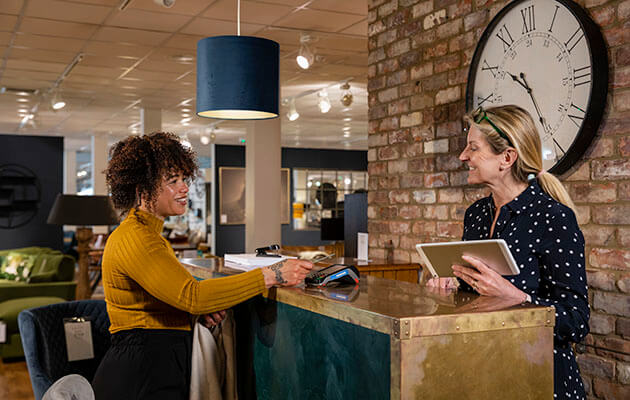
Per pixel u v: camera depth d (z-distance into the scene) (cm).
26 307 657
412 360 135
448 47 374
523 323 148
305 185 1778
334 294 171
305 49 669
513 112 198
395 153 423
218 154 1593
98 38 686
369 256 451
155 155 195
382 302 157
